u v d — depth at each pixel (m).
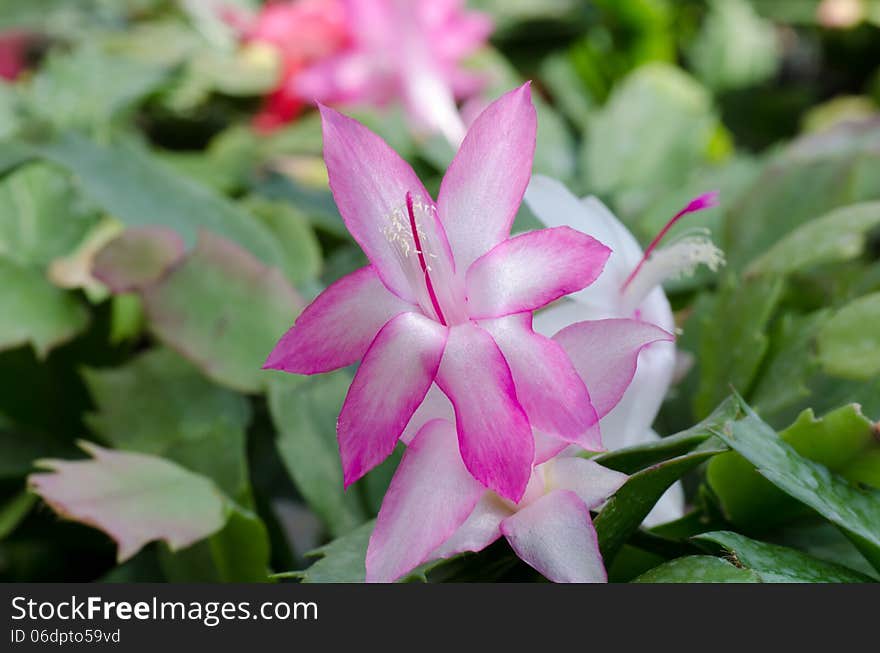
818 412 0.32
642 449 0.26
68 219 0.42
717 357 0.33
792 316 0.34
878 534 0.26
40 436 0.38
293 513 0.39
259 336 0.35
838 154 0.40
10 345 0.37
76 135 0.42
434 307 0.25
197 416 0.35
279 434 0.33
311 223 0.46
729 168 0.45
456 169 0.26
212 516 0.29
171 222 0.39
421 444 0.25
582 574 0.24
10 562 0.38
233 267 0.35
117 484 0.29
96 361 0.39
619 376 0.26
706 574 0.25
